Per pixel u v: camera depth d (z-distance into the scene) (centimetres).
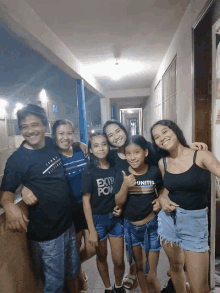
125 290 158
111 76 423
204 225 113
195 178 108
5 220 106
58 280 122
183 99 198
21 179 111
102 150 130
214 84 155
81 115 364
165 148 119
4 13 145
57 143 140
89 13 191
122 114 1090
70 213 130
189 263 114
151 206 129
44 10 183
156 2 178
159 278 169
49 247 118
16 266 113
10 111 262
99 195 134
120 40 251
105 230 140
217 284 163
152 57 315
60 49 246
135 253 138
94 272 182
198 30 153
